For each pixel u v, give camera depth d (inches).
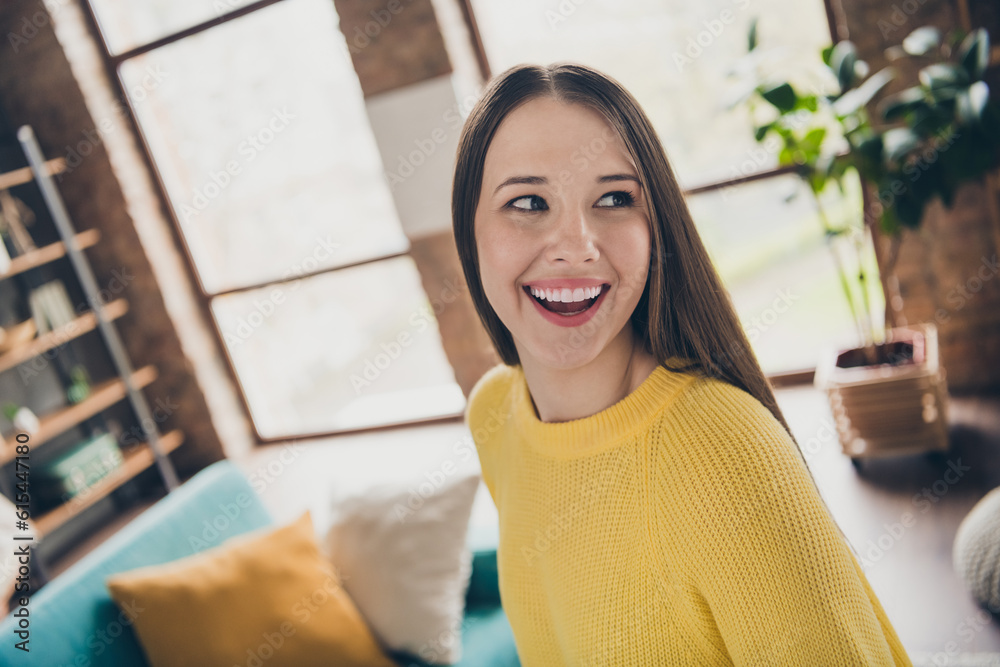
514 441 33.9
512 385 36.1
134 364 175.0
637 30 127.6
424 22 134.6
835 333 137.4
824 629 21.3
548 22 136.4
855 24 108.4
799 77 119.0
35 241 166.2
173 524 70.6
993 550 73.3
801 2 116.6
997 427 105.0
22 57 157.6
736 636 23.2
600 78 26.2
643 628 26.1
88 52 159.2
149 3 157.0
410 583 67.4
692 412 24.9
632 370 28.6
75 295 168.9
